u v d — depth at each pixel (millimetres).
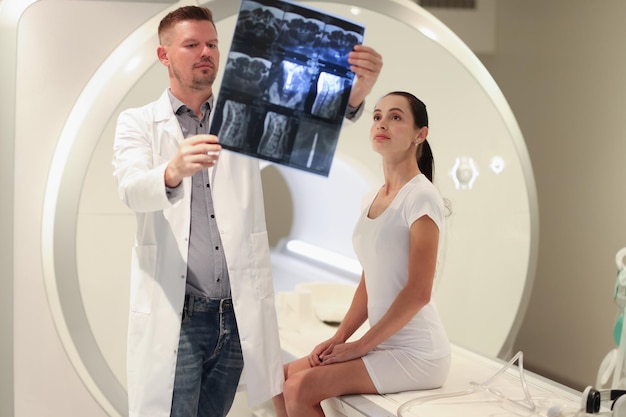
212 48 2244
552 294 4754
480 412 2408
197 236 2271
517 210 3666
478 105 3561
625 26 4051
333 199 3939
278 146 2264
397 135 2564
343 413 2537
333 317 3467
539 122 4801
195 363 2277
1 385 2771
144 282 2250
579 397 2633
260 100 2230
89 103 2793
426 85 3473
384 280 2578
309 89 2283
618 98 4125
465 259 3605
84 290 2822
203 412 2430
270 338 2348
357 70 2316
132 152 2221
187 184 2250
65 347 2803
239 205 2312
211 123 2186
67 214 2768
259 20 2215
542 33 4703
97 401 2842
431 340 2574
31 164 2773
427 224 2475
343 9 3244
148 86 2898
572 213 4551
